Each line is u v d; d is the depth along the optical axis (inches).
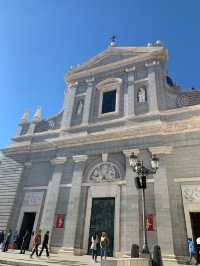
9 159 960.3
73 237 692.7
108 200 725.9
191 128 706.2
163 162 686.5
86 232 704.4
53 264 436.5
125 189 707.4
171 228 595.8
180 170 668.7
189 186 640.4
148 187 673.0
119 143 779.4
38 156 916.6
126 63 955.3
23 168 912.9
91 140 832.3
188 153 679.7
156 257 393.7
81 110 953.5
